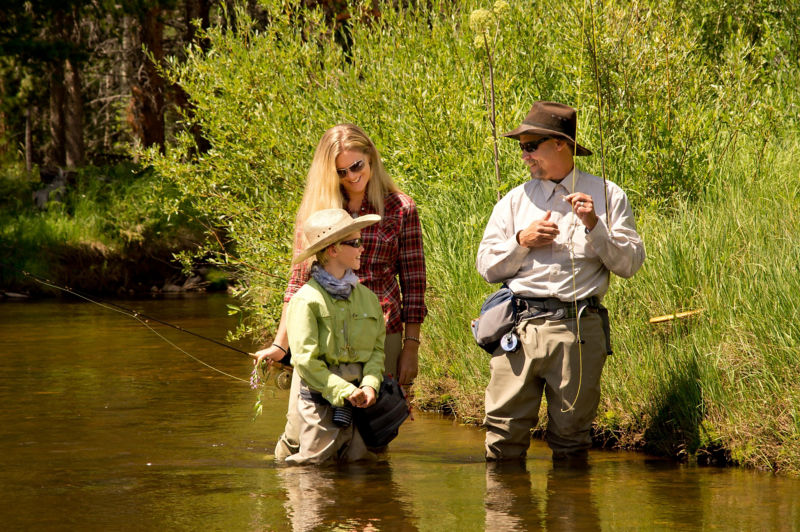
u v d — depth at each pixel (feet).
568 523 16.92
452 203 36.24
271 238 39.01
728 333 24.72
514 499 18.79
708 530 16.44
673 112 35.78
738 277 26.07
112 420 29.30
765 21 43.86
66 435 26.86
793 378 22.45
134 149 42.50
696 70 38.60
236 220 40.37
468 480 20.62
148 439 26.27
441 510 17.88
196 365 41.68
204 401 32.83
